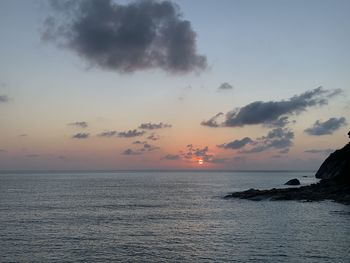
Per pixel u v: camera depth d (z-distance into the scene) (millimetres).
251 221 65188
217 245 47125
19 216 73875
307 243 47188
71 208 88000
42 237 52531
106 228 60312
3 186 178375
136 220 69125
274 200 96062
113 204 97562
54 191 144875
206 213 78000
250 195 104125
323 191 102438
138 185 193375
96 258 41469
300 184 172500
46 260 40719
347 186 103062
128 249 45531
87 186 182000
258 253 42812
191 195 125875
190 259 40812
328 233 53312
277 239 49875
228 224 62969
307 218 66812
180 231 57312
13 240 50469
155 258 41406
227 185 186125
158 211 82688
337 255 41531
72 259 41062
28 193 133500
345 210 76438
